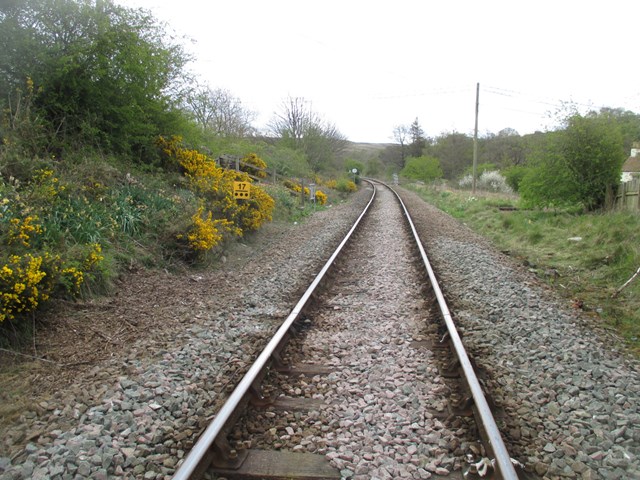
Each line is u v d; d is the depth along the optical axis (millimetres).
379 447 3520
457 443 3574
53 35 10031
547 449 3531
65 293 6371
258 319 6645
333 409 4082
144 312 6719
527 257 11516
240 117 44125
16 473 3207
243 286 8531
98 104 10586
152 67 11352
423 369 4836
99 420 3891
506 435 3705
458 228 17156
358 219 19078
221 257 10656
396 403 4164
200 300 7527
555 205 17328
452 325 5676
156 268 8711
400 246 12734
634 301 7684
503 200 25766
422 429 3764
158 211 10086
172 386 4520
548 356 5270
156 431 3750
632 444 3623
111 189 9609
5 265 5305
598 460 3428
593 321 6727
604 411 4086
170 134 13461
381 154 105125
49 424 3887
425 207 27766
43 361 5055
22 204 6648
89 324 6059
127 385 4480
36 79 9539
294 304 7293
